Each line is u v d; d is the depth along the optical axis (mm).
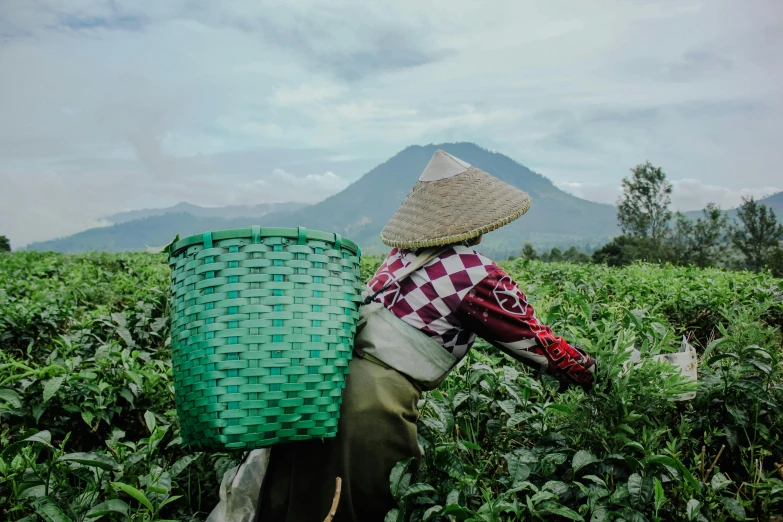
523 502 2789
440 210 2666
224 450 2291
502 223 2602
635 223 77375
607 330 2820
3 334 5332
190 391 2318
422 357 2605
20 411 3551
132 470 3006
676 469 2592
